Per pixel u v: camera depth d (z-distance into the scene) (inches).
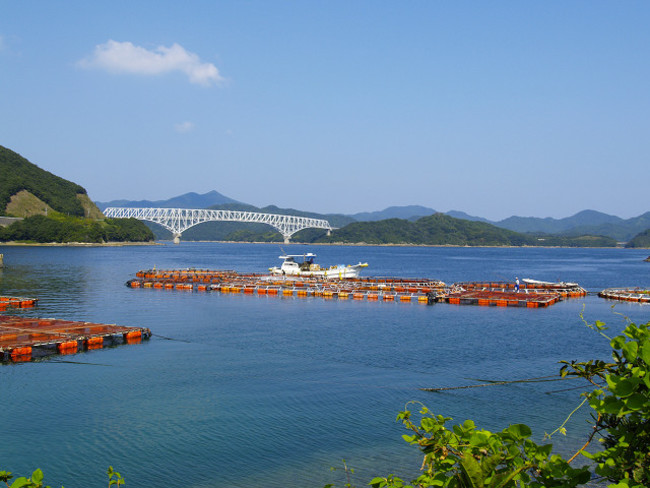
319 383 1015.6
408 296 2454.5
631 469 185.0
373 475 644.1
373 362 1191.6
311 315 1918.1
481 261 7381.9
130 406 873.5
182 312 1969.7
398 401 913.5
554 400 920.9
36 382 999.0
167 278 3299.7
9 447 708.0
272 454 701.9
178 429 777.6
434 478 202.5
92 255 6432.1
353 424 804.6
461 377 1071.0
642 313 2084.2
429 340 1457.9
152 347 1321.4
